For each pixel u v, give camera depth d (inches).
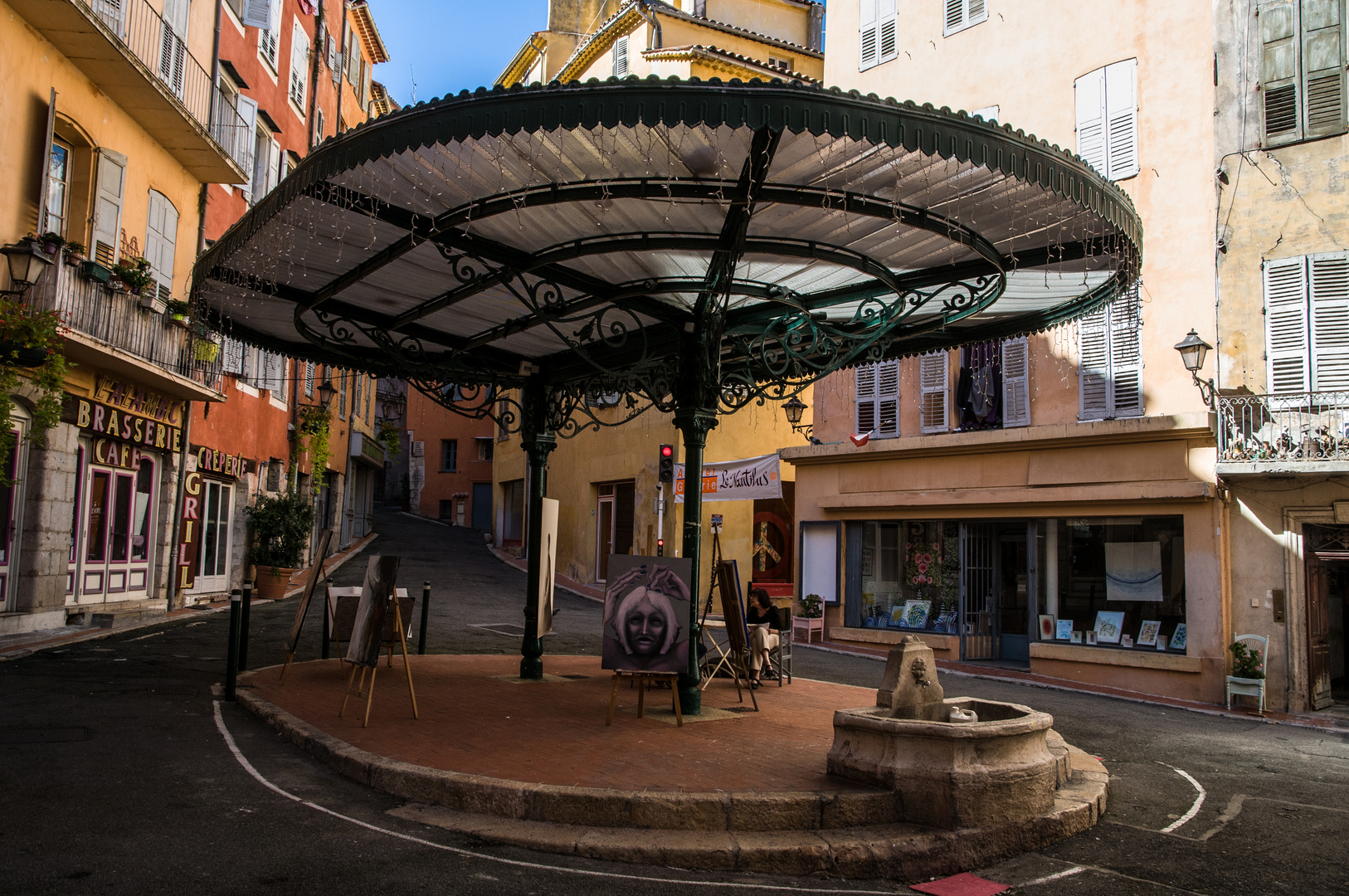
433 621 721.0
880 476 754.8
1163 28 633.0
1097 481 618.2
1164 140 622.5
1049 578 652.1
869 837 219.1
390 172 252.7
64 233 575.2
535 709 346.6
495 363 440.5
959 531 703.1
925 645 280.1
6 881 171.0
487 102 217.3
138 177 652.7
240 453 869.2
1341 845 249.6
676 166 242.2
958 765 230.5
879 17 807.1
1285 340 557.3
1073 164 255.1
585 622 786.8
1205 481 567.8
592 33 1312.7
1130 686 592.4
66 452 559.2
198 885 177.3
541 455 447.2
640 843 210.8
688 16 1130.0
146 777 248.1
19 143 517.7
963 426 708.7
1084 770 296.4
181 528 718.5
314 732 293.4
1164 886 211.9
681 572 332.2
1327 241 549.6
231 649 365.4
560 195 252.7
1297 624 536.7
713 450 994.7
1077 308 370.0
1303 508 539.5
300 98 1039.0
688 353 347.9
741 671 388.5
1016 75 713.0
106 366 583.5
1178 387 597.3
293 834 210.8
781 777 248.2
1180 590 585.0
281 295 365.1
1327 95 558.3
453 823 223.3
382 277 341.4
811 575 802.8
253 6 840.3
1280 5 577.0
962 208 273.9
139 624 590.2
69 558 584.4
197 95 714.2
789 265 318.7
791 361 368.2
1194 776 335.3
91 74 581.0
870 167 244.8
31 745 272.8
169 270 702.5
